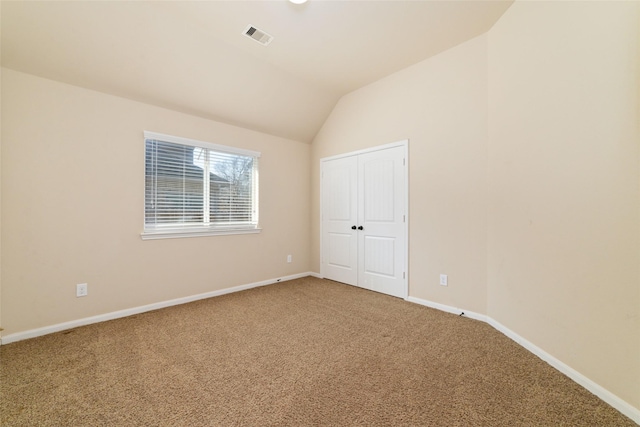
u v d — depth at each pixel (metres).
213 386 1.53
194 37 2.45
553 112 1.75
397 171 3.17
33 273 2.19
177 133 2.99
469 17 2.26
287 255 4.13
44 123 2.24
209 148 3.27
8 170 2.10
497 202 2.31
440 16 2.24
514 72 2.10
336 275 4.02
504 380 1.59
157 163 2.88
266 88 3.25
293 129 4.01
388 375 1.64
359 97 3.61
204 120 3.22
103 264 2.52
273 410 1.34
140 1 2.07
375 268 3.46
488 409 1.34
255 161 3.77
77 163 2.39
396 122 3.18
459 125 2.63
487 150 2.45
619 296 1.34
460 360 1.81
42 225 2.23
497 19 2.29
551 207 1.76
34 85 2.19
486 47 2.46
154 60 2.48
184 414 1.31
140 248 2.74
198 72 2.75
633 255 1.29
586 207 1.52
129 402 1.40
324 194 4.19
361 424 1.24
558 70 1.71
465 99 2.59
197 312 2.73
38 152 2.21
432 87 2.84
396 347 1.99
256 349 1.96
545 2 1.80
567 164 1.64
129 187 2.66
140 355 1.88
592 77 1.48
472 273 2.56
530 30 1.93
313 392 1.48
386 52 2.77
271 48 2.69
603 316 1.42
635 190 1.28
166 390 1.50
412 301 3.04
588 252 1.51
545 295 1.80
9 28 1.93
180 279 3.01
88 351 1.93
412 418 1.28
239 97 3.19
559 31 1.69
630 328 1.29
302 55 2.81
